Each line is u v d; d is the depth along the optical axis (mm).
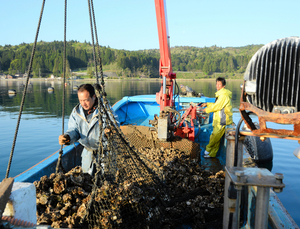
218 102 5543
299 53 1660
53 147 8523
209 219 3057
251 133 2113
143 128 5352
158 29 6418
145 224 2559
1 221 1369
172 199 3361
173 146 5176
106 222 2260
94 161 2904
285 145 7707
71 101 23141
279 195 4391
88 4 2709
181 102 10445
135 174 3000
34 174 3324
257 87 1808
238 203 2146
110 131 2635
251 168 1955
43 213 2301
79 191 2537
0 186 1450
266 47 1766
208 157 6008
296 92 1697
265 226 1786
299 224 3477
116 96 26094
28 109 17922
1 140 9359
